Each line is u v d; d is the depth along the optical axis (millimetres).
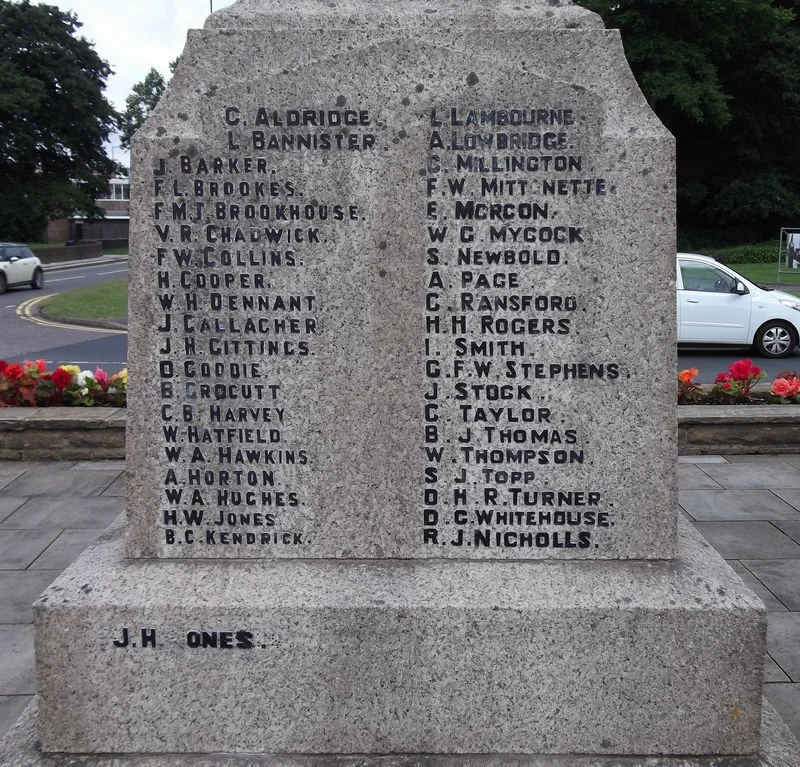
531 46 2840
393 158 2838
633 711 2854
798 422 7324
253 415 2953
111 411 7402
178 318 2908
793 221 41438
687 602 2818
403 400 2941
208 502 2996
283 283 2891
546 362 2914
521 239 2867
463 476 2975
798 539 5352
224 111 2828
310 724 2881
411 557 3014
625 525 2986
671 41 35000
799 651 3908
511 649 2838
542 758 2863
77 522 5691
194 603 2838
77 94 56656
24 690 3588
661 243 2852
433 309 2898
